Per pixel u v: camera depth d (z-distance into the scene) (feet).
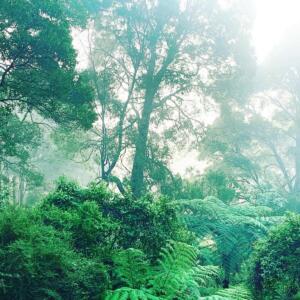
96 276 12.01
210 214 29.81
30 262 9.43
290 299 18.16
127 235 17.17
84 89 37.17
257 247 19.67
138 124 60.18
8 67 34.83
